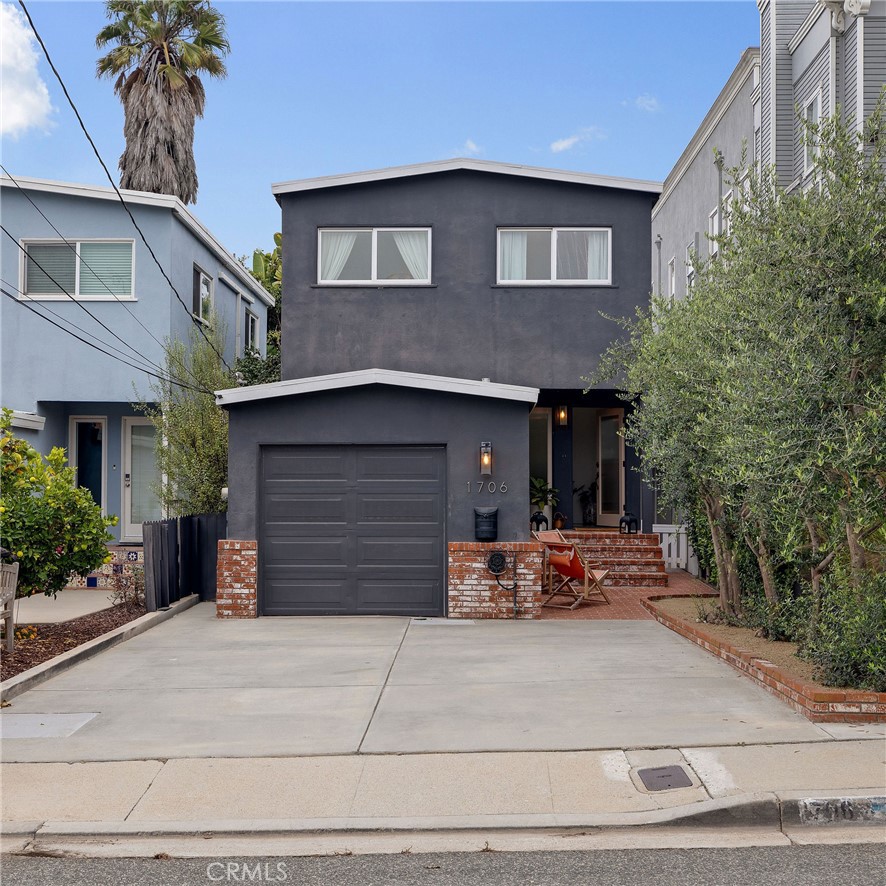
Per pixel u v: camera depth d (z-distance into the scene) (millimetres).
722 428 8734
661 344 10898
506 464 13242
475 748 6957
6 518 10969
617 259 16641
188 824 5746
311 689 8891
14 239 17203
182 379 16297
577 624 12531
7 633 10445
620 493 19031
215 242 19719
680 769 6395
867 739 6883
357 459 13453
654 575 15906
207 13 27516
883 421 6801
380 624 12648
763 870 5098
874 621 7625
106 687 9078
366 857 5398
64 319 17250
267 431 13414
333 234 16828
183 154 27297
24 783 6445
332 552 13422
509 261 16766
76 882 5117
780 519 7859
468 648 10812
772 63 16156
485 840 5590
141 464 18328
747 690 8477
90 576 16344
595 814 5789
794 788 5922
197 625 12688
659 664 9703
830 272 7348
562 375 16547
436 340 16594
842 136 7957
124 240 17281
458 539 13219
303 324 16641
